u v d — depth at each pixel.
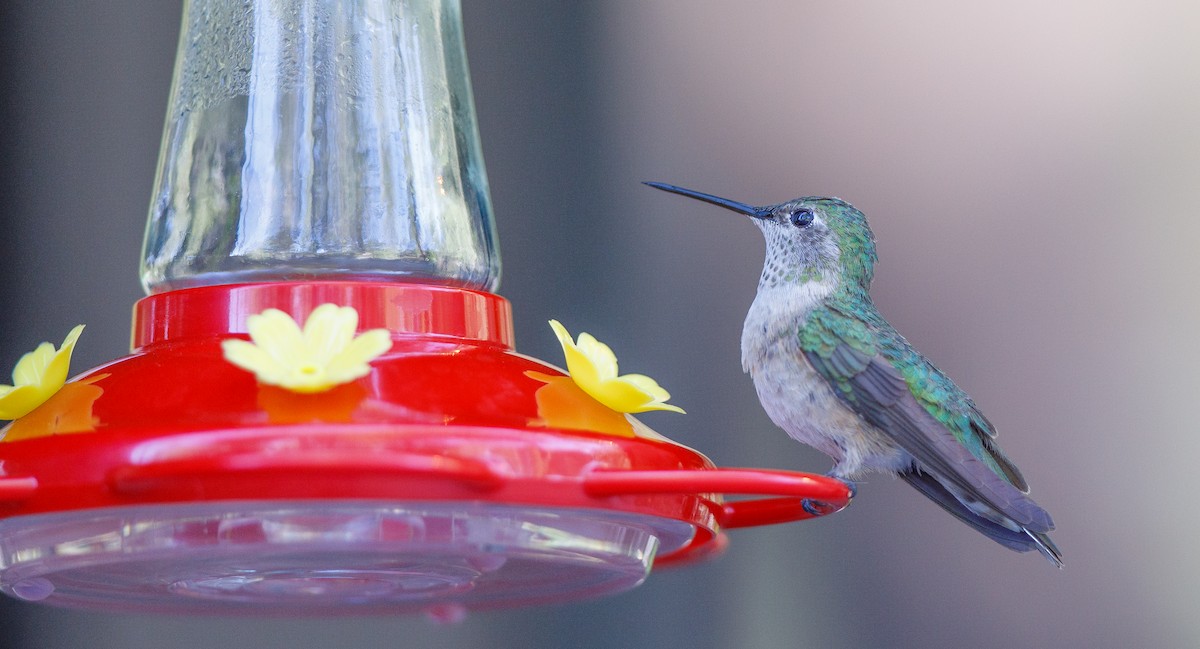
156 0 7.97
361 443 3.40
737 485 3.59
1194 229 8.55
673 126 8.45
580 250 8.19
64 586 4.30
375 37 4.70
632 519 4.04
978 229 8.62
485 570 4.21
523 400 3.82
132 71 7.84
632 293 8.25
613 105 8.43
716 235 8.36
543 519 3.90
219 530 3.68
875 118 8.62
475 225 4.77
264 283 4.13
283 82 4.57
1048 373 8.42
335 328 3.75
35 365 3.90
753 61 8.63
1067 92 8.75
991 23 8.87
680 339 8.19
